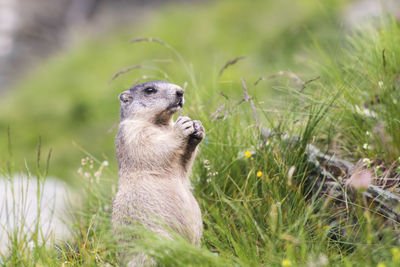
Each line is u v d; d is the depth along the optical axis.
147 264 13.10
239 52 44.03
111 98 44.19
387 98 16.80
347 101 17.58
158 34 52.97
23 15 70.25
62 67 54.34
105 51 55.53
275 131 16.61
